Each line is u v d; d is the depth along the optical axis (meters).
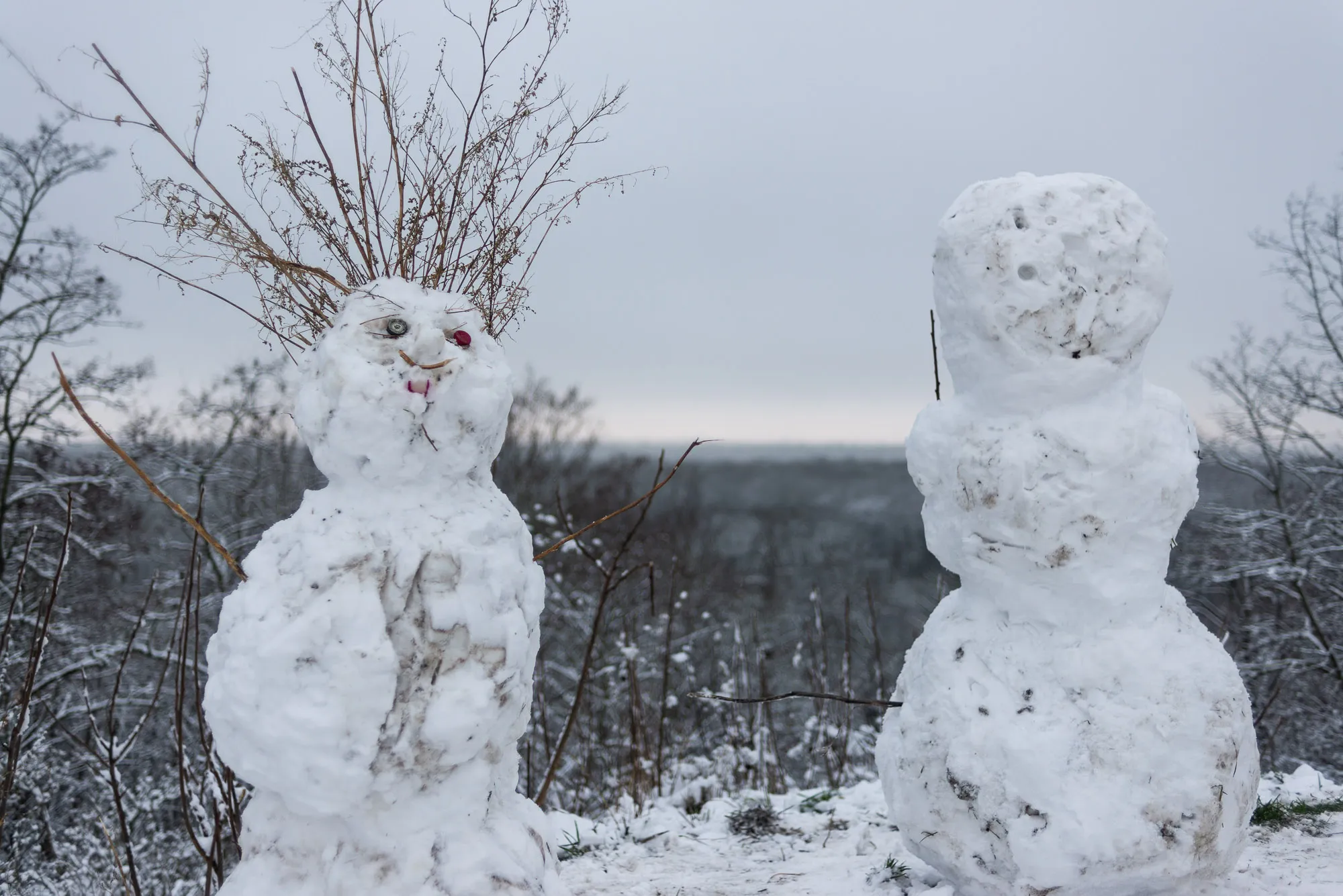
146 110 3.79
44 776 8.11
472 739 3.20
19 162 11.32
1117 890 3.66
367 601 3.12
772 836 5.80
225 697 3.14
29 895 6.80
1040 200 3.83
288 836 3.25
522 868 3.31
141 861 6.96
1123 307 3.78
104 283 11.91
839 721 8.59
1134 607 3.77
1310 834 5.16
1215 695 3.68
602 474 21.97
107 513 12.66
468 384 3.37
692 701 10.13
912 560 22.86
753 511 29.42
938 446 4.01
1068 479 3.70
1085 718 3.65
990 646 3.86
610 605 12.23
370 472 3.32
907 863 4.86
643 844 5.73
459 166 4.12
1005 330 3.77
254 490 14.91
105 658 10.72
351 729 3.05
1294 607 14.07
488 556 3.31
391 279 3.57
